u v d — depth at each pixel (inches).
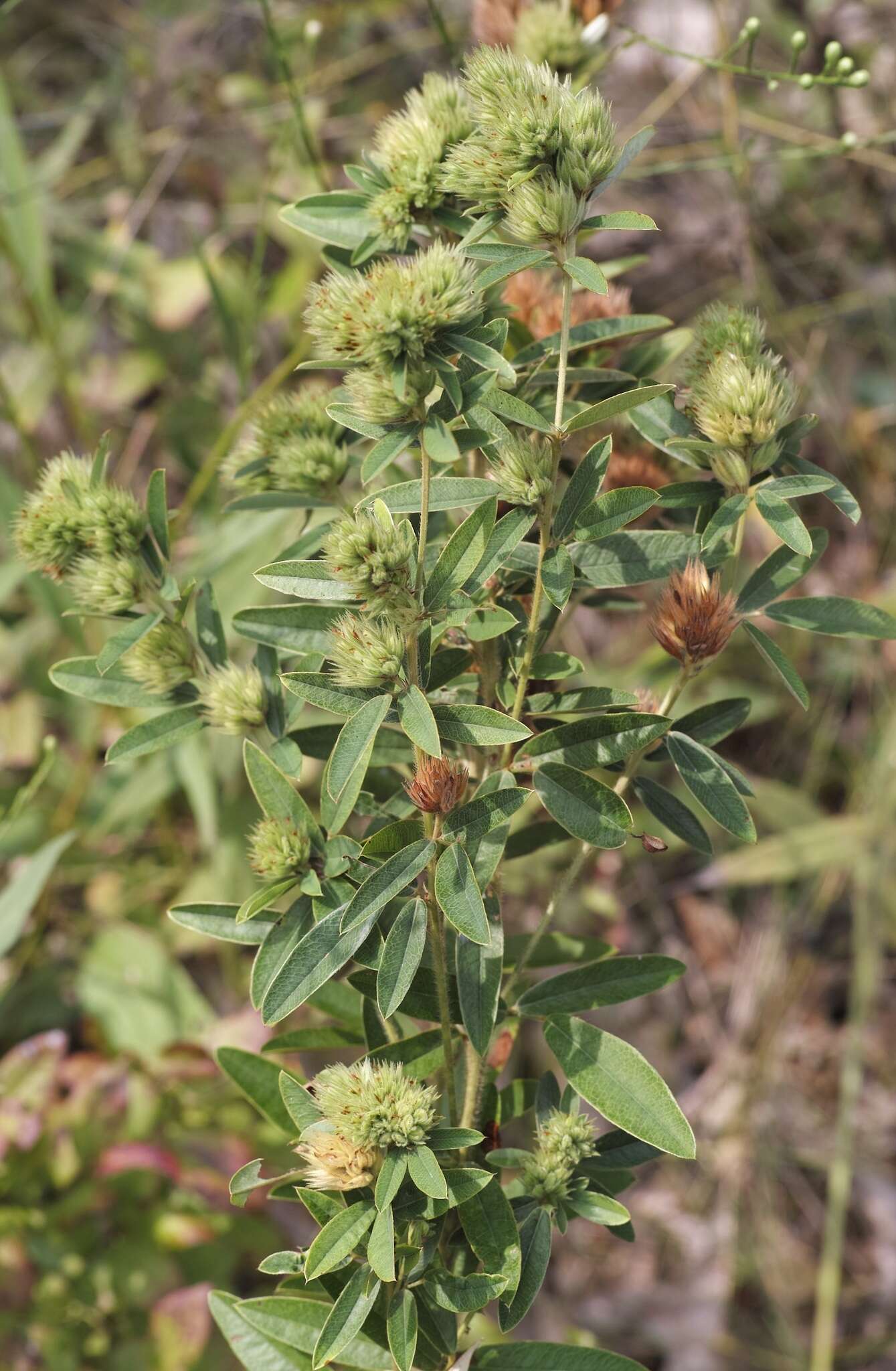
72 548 43.1
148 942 65.1
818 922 77.0
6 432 78.0
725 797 42.3
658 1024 78.1
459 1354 42.3
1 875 67.6
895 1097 77.7
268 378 74.7
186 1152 57.3
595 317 44.9
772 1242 73.3
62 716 70.9
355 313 40.9
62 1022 64.6
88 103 84.1
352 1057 57.6
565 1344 42.2
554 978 42.6
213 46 87.4
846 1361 70.9
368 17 85.9
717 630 42.1
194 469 72.9
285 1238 56.6
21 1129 55.1
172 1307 52.7
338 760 41.0
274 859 41.9
